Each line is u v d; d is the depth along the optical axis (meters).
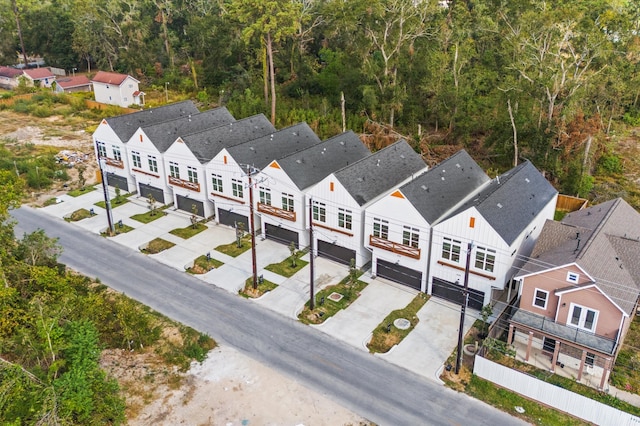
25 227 43.53
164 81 84.44
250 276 36.81
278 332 31.09
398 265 35.22
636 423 23.28
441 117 60.03
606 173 53.06
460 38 60.81
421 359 28.81
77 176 54.16
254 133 50.31
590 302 26.38
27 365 24.83
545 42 50.06
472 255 31.61
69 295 28.62
